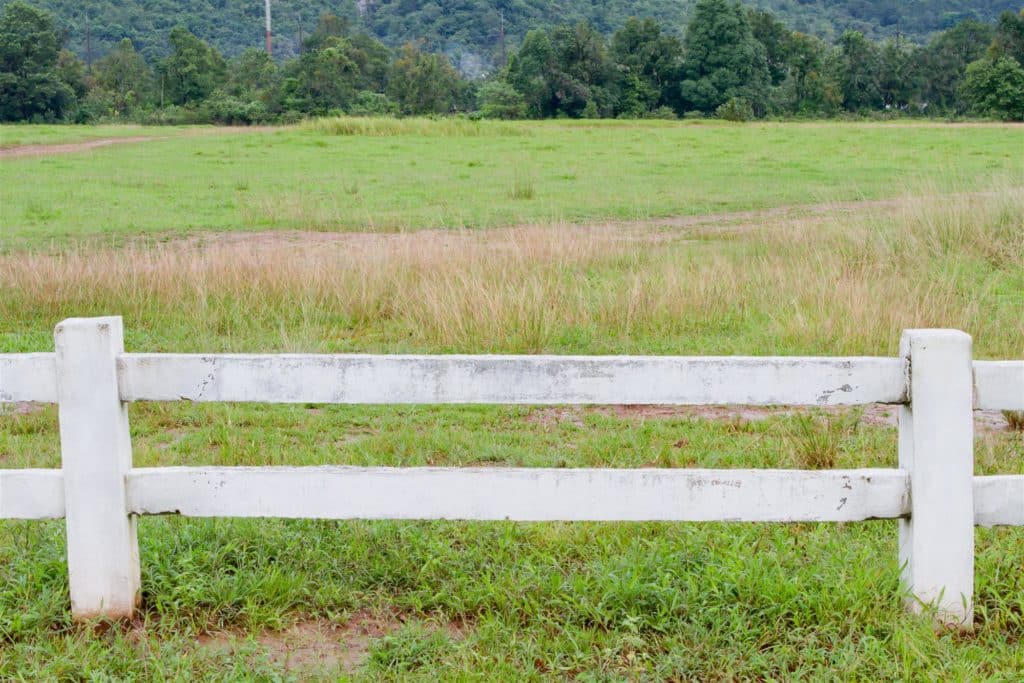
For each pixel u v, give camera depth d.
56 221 17.34
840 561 4.19
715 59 98.56
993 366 3.69
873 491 3.71
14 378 3.74
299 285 10.30
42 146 37.41
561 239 12.50
